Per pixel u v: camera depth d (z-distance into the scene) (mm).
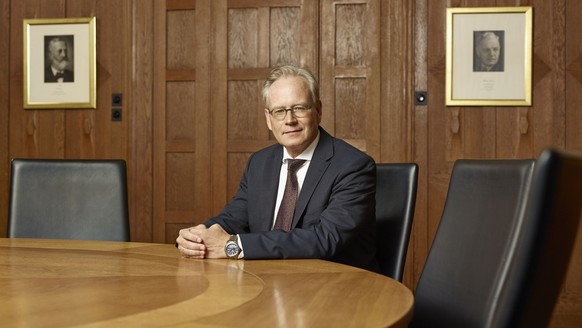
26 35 4840
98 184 2738
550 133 4422
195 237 1954
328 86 4590
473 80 4461
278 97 2504
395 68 4531
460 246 1716
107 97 4793
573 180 1004
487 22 4453
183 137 4734
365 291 1405
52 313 1178
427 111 4508
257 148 4660
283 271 1695
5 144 4863
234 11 4684
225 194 4688
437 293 1751
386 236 2479
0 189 4852
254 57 4664
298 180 2500
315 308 1229
